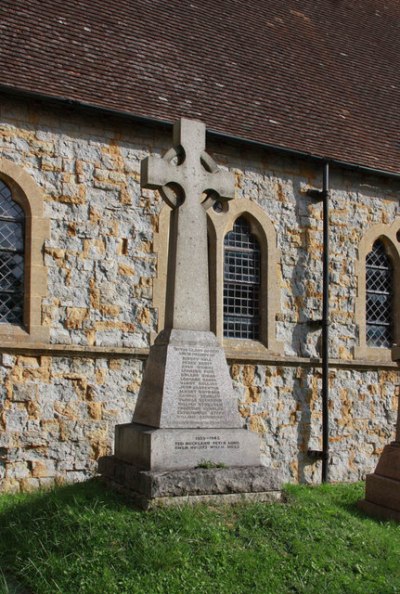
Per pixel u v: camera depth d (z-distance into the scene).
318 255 13.05
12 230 10.66
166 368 7.44
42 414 10.33
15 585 5.80
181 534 6.23
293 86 14.21
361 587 5.92
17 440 10.11
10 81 10.38
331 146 13.36
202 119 11.99
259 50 14.51
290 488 9.38
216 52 13.72
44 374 10.40
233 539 6.32
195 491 6.88
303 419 12.51
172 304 7.76
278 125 13.01
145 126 11.58
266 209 12.62
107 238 11.11
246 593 5.57
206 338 7.75
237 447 7.44
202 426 7.43
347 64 15.86
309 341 12.75
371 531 7.34
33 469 10.18
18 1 11.77
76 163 11.01
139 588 5.46
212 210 12.18
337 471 12.74
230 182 8.26
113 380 10.89
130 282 11.21
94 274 10.95
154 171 7.83
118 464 7.49
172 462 7.09
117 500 6.96
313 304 12.89
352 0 18.00
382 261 14.09
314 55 15.44
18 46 11.04
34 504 7.27
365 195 13.77
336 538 6.79
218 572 5.80
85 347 10.65
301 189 13.05
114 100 11.25
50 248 10.66
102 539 6.11
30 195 10.58
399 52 17.38
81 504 6.91
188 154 8.07
